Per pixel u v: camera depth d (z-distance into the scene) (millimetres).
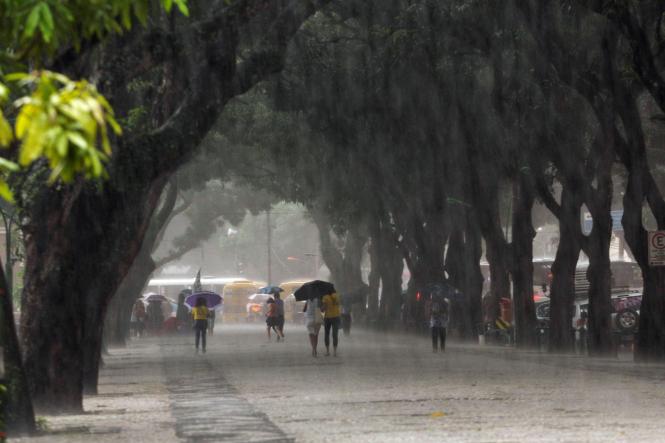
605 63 65938
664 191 125188
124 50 35094
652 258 67562
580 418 33938
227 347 106250
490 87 81438
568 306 85188
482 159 90562
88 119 12570
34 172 36312
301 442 28484
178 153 38156
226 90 39781
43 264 38438
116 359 89812
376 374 58906
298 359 77875
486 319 125500
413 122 85875
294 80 85875
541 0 64938
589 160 82500
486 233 97875
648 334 68812
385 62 76750
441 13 67688
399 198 112500
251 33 56375
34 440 30078
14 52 19953
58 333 38781
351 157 101812
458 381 52312
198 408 40500
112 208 38312
